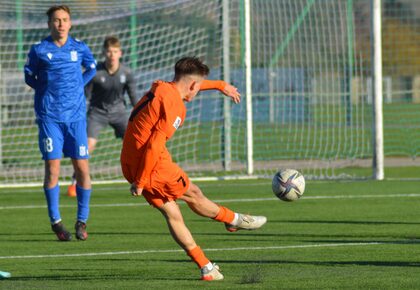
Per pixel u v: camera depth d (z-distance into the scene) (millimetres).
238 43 50031
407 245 23344
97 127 37781
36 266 21156
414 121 74500
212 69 50094
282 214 31078
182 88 18297
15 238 26594
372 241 24312
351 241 24391
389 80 85688
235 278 18625
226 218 19156
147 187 18078
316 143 60562
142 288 17516
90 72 27141
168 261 21609
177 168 18391
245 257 21891
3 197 38812
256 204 34375
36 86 26250
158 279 18781
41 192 40844
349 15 52406
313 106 60062
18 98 53812
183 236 18344
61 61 25938
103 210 33656
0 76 51469
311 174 46156
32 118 49062
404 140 64625
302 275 18719
